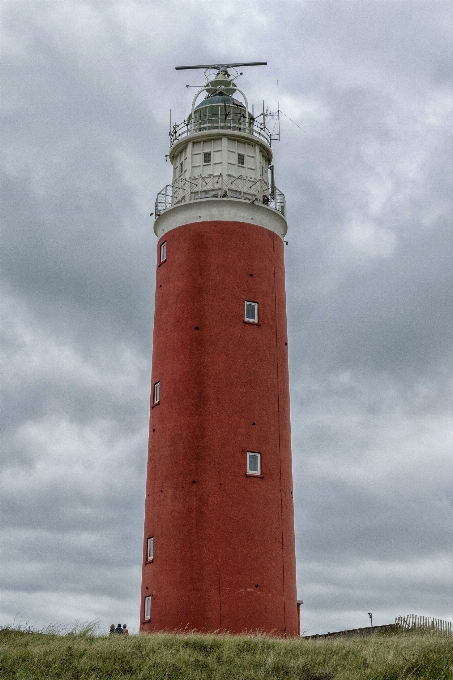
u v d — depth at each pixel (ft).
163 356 151.84
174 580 136.36
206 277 151.64
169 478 142.82
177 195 162.30
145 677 96.37
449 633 139.54
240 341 148.77
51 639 117.08
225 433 142.92
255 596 136.05
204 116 166.61
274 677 97.76
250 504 140.56
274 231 159.94
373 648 108.17
